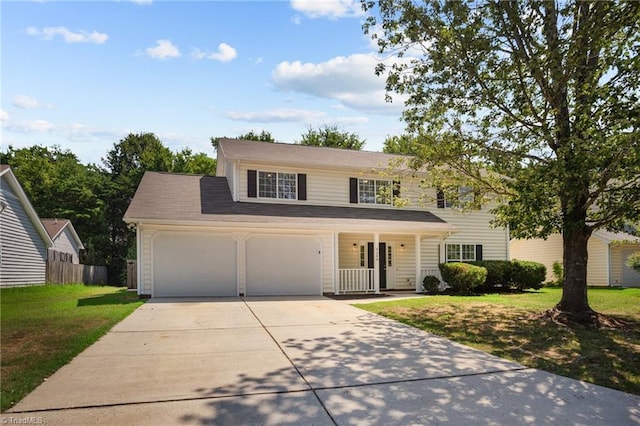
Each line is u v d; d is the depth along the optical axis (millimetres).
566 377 5340
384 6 8820
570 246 9281
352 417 3889
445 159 9867
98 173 42125
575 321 8805
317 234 15453
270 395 4441
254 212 14961
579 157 7207
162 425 3648
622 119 7148
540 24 8523
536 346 7023
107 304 11664
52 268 20375
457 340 7457
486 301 12508
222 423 3709
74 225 35438
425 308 11211
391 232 15805
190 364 5633
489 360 6082
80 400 4230
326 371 5359
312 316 9922
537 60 7766
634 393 4797
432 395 4535
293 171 16719
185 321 9008
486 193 10844
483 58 8453
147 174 17328
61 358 5805
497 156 9000
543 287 20500
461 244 18938
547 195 7941
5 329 7789
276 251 14992
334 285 15375
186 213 13914
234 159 15625
